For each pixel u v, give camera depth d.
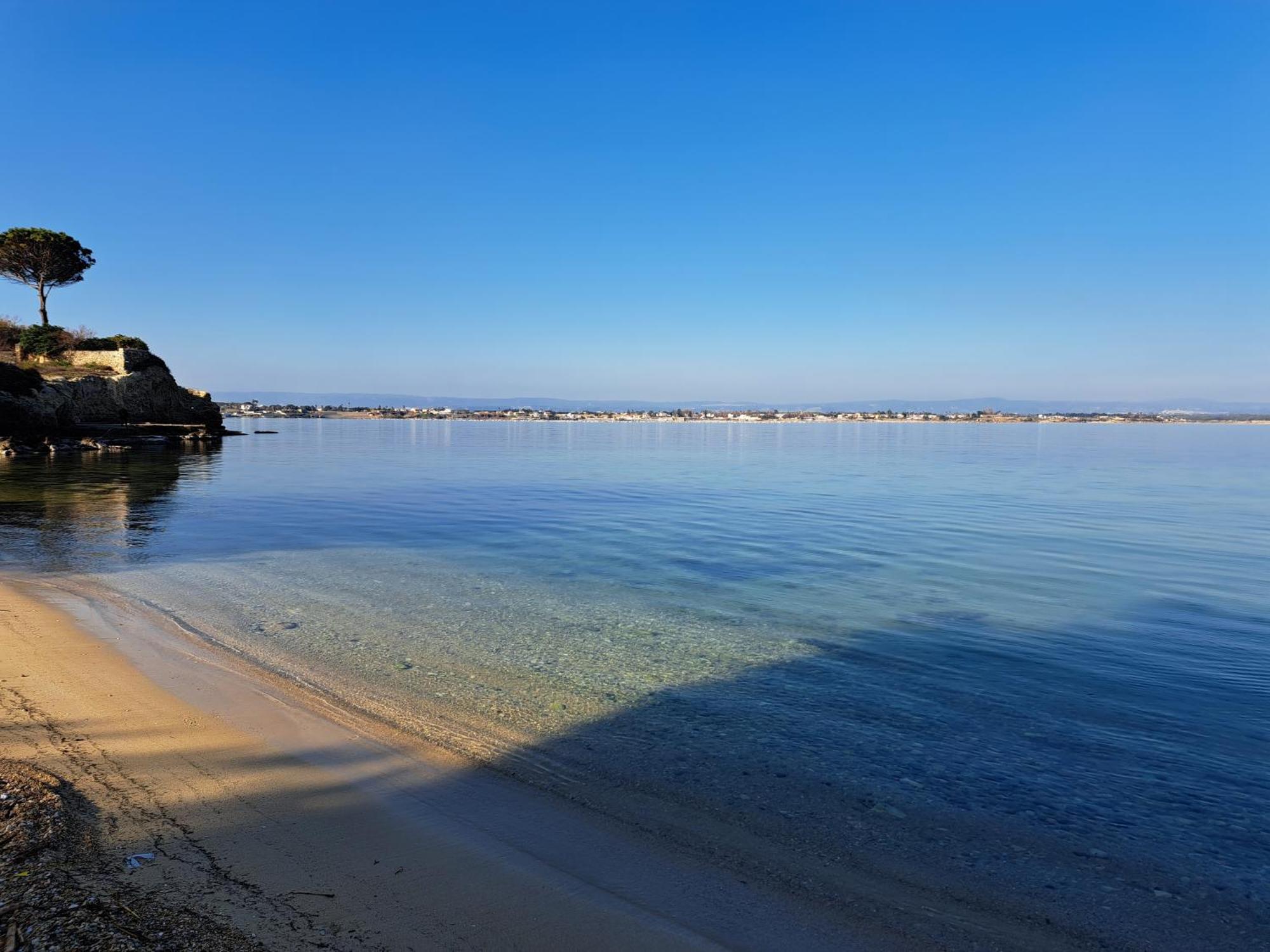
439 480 33.62
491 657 8.41
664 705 6.98
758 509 23.69
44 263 63.88
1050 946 3.72
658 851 4.50
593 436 105.38
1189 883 4.28
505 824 4.77
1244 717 6.78
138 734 5.99
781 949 3.62
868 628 9.83
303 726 6.29
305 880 4.02
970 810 5.08
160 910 3.60
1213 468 43.56
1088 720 6.71
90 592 11.20
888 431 141.00
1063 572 13.60
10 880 3.74
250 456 49.75
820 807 5.09
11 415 46.34
